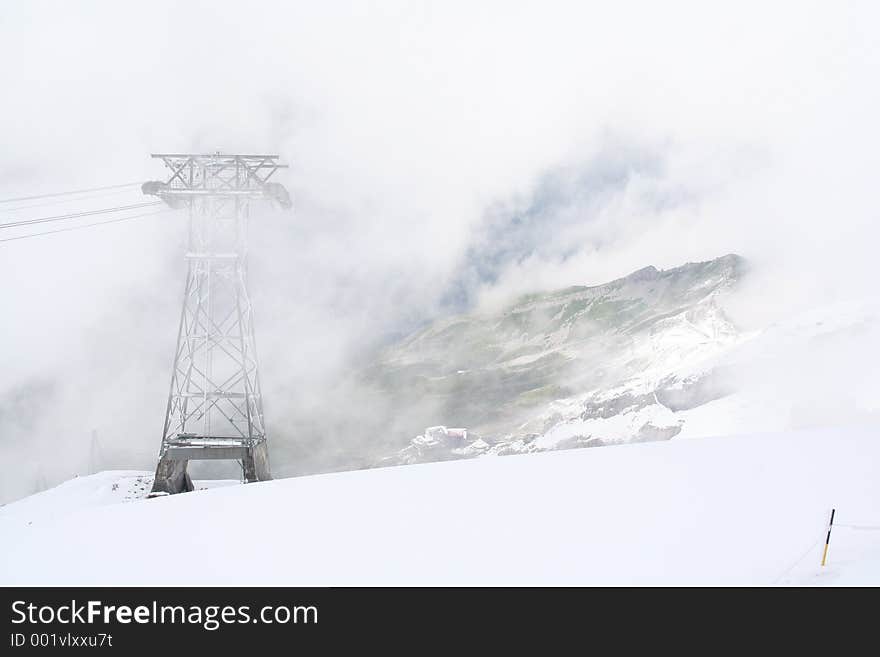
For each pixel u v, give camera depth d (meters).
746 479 22.98
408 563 17.67
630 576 15.41
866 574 13.73
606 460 28.97
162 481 56.56
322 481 30.73
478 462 32.69
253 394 60.72
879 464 23.92
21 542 22.83
